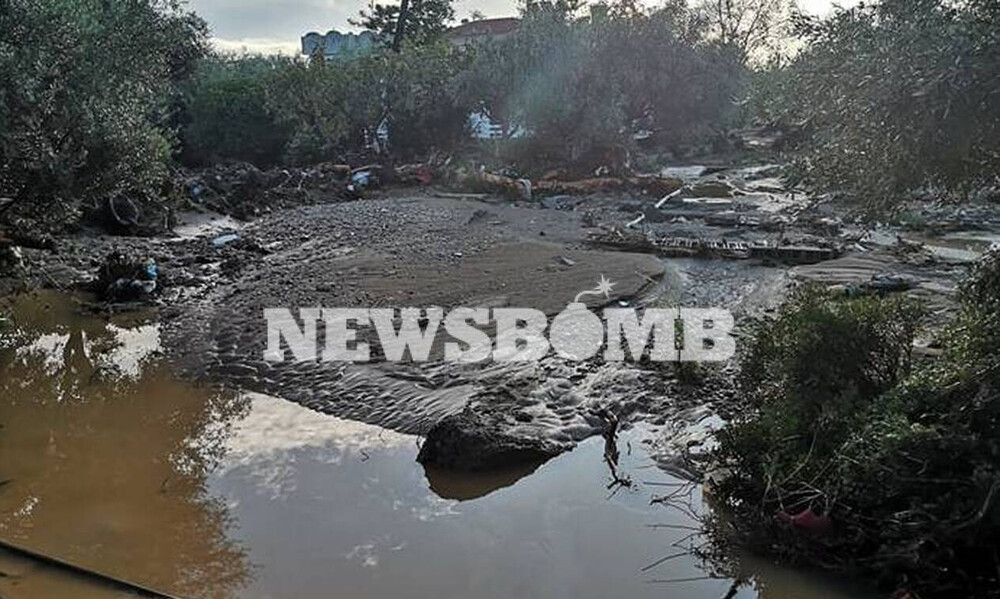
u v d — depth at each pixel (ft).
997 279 23.43
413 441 28.17
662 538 22.04
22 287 47.52
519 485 25.09
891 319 23.80
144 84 47.09
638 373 32.17
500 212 75.31
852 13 22.76
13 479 25.77
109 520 23.27
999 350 20.76
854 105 22.11
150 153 46.44
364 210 77.71
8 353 37.99
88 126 41.22
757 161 105.81
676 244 56.18
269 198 83.87
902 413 20.66
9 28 38.63
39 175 40.32
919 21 20.08
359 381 32.65
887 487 19.21
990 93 18.78
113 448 28.14
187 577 20.52
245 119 112.78
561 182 89.20
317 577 20.53
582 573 20.61
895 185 22.68
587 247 57.41
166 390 33.35
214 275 51.67
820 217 65.16
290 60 128.88
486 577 20.51
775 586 19.84
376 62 111.24
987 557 18.37
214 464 26.84
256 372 34.47
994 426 19.49
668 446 26.63
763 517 21.27
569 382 31.53
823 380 23.07
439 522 23.13
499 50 102.83
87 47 41.81
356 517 23.41
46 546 21.86
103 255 56.08
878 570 19.06
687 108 117.80
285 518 23.40
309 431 29.19
